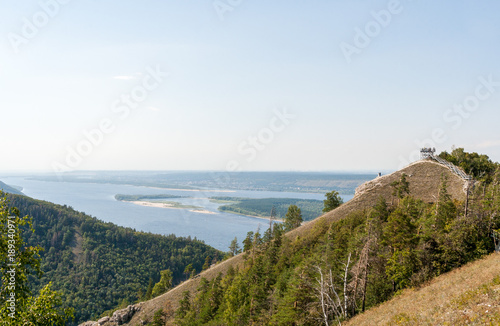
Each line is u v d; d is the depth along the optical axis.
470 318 17.61
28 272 15.98
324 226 76.88
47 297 15.85
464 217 41.53
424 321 20.72
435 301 24.08
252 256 94.50
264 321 49.19
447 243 40.00
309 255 59.28
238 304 63.09
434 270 39.50
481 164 83.31
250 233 109.19
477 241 39.22
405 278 38.66
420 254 39.66
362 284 37.72
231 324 57.56
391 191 84.50
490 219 40.22
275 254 76.94
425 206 60.25
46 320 15.40
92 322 109.31
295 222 126.38
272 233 97.94
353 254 45.44
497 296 18.81
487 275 23.97
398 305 29.94
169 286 143.25
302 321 39.19
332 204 113.88
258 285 61.66
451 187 72.19
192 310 83.75
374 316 30.45
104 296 176.62
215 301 78.62
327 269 41.41
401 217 40.12
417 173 87.38
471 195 52.47
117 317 105.94
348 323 33.34
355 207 83.56
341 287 40.22
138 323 96.06
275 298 50.22
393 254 40.09
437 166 87.06
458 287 24.97
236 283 68.50
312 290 40.03
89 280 187.00
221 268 106.38
